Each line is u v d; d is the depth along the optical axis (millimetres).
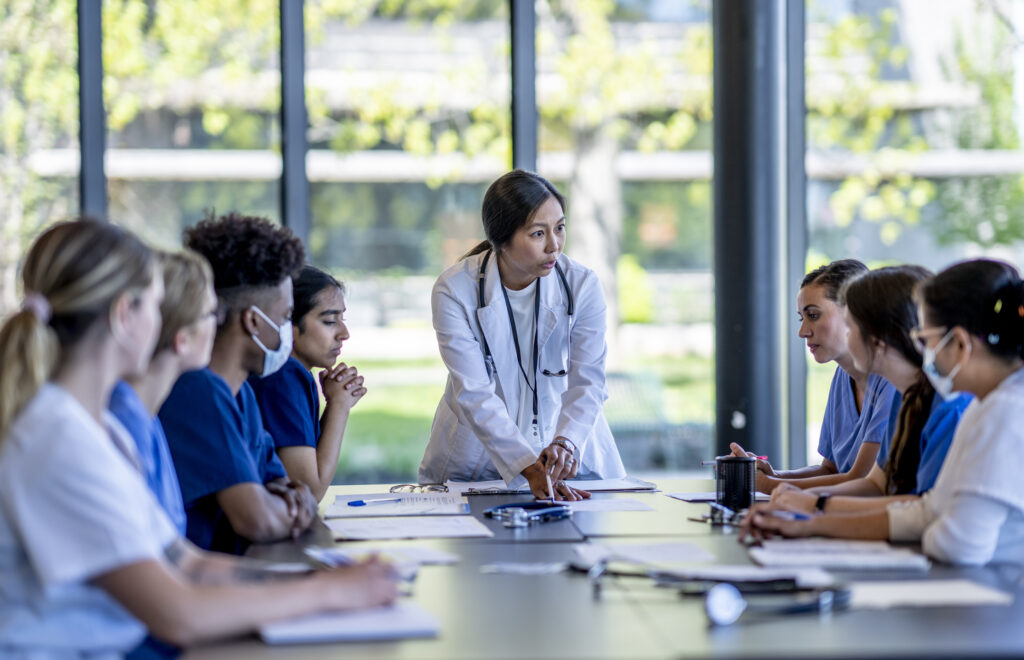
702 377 5070
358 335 4863
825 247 4938
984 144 4922
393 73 4824
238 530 1990
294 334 2643
